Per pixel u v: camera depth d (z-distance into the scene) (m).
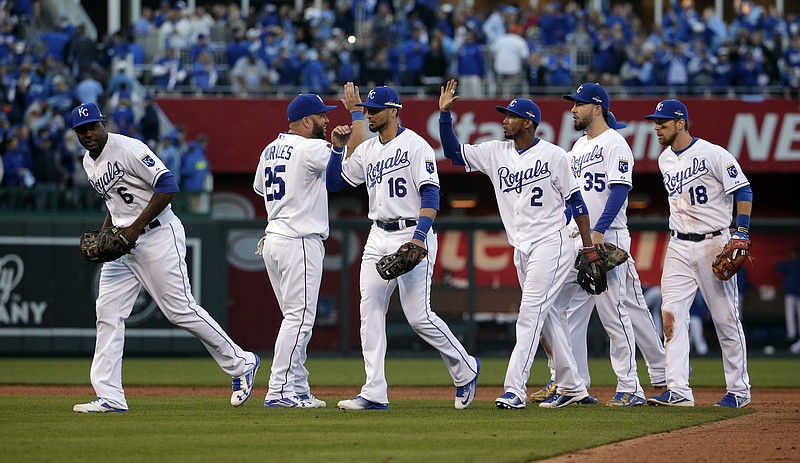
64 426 25.20
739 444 23.11
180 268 28.77
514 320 71.19
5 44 73.19
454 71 75.31
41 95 69.94
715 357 67.94
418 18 76.88
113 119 67.81
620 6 82.25
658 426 26.02
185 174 67.69
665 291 31.97
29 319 63.25
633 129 69.44
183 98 69.69
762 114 69.56
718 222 31.38
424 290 28.67
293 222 29.77
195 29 76.94
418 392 41.69
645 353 34.00
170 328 63.44
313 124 30.55
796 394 41.78
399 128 28.88
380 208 28.70
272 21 76.75
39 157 66.12
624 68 72.31
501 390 42.75
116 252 27.45
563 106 68.88
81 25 73.44
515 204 29.62
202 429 24.69
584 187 32.25
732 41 76.00
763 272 73.38
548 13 78.44
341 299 67.31
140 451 21.05
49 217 63.81
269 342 68.38
